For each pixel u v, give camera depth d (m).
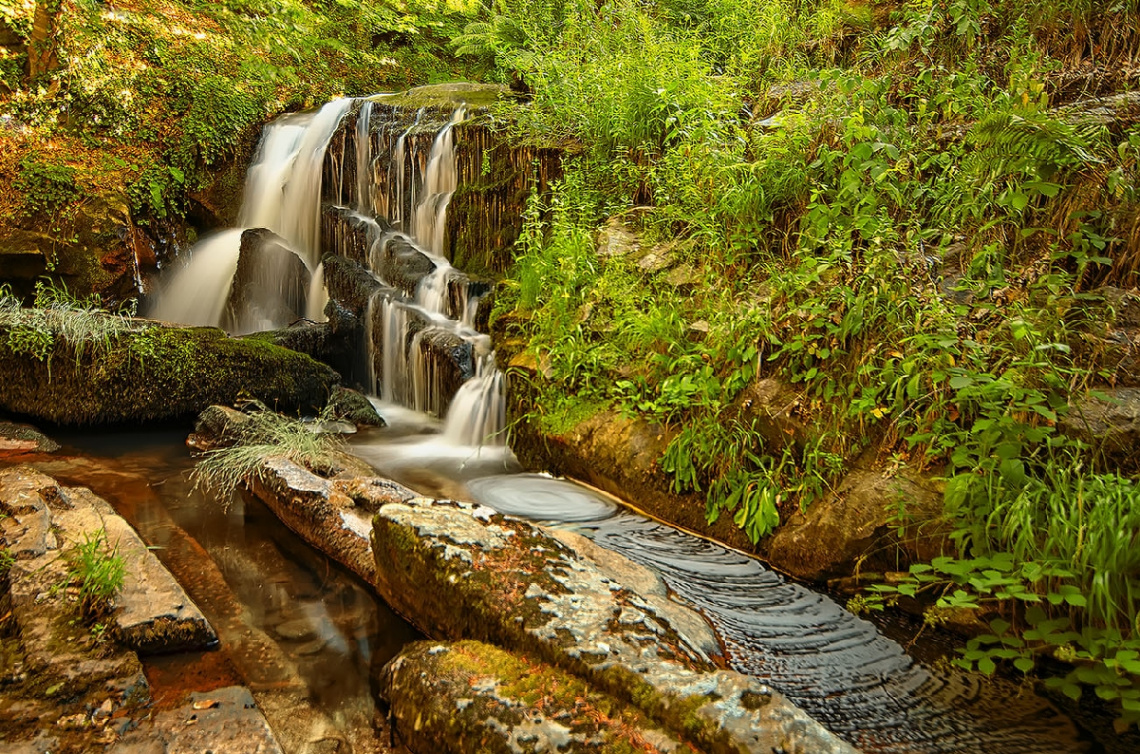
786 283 4.82
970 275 4.51
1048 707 3.01
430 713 2.70
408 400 7.27
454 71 13.76
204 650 3.31
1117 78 5.43
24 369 6.30
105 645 3.12
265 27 12.30
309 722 2.93
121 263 8.69
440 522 3.66
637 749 2.41
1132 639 2.99
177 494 5.03
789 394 4.51
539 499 5.04
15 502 4.14
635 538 4.49
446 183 8.34
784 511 4.27
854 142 5.37
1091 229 4.34
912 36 6.17
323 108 10.38
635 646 2.84
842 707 3.00
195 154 10.34
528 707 2.61
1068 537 3.21
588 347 5.59
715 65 8.83
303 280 8.73
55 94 9.66
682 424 4.82
